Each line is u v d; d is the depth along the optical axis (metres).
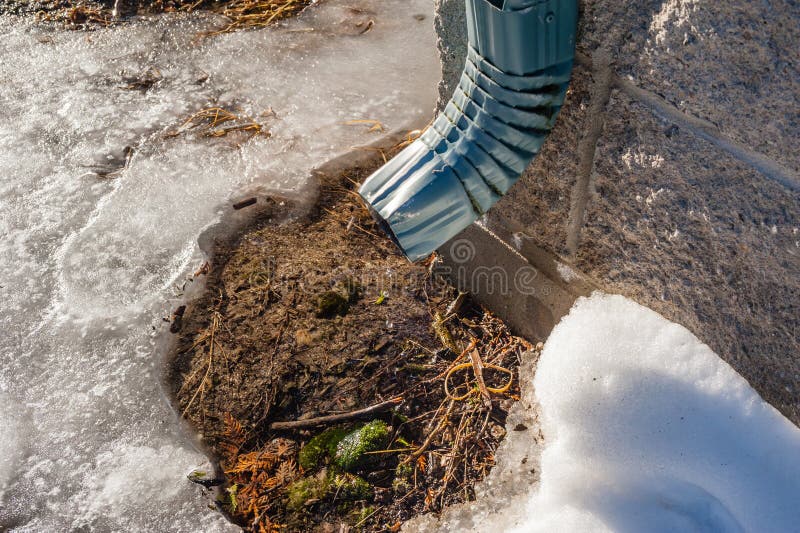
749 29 1.54
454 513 2.27
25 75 3.82
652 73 1.78
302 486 2.35
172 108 3.63
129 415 2.54
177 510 2.31
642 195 1.99
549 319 2.59
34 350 2.73
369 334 2.69
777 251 1.72
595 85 1.93
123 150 3.43
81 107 3.64
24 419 2.55
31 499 2.36
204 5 4.25
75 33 4.08
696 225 1.89
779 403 1.88
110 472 2.41
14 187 3.27
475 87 1.90
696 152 1.80
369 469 2.39
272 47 3.94
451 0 2.18
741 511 1.88
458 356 2.66
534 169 2.25
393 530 2.26
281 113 3.58
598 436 2.07
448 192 1.98
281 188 3.22
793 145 1.59
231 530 2.27
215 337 2.71
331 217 3.12
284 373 2.59
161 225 3.10
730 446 1.92
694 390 2.00
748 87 1.61
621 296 2.24
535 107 1.90
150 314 2.81
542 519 2.05
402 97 3.62
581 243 2.28
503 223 2.52
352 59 3.85
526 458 2.35
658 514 1.94
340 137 3.44
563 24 1.79
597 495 2.03
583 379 2.13
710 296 1.95
